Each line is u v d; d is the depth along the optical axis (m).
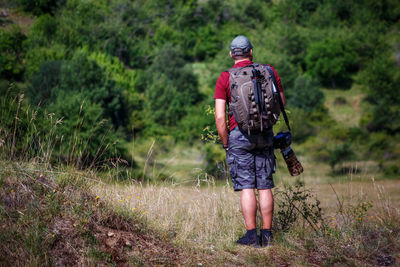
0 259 3.42
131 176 6.16
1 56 91.25
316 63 131.88
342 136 90.50
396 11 161.38
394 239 4.63
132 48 133.25
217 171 6.95
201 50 146.75
